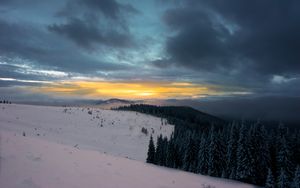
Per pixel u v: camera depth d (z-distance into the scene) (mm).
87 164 21531
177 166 66438
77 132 136875
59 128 136750
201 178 37188
